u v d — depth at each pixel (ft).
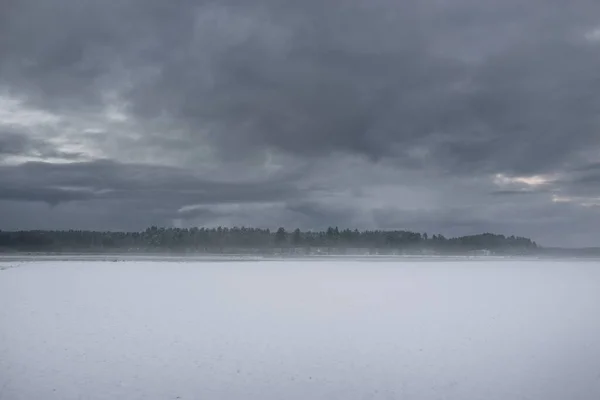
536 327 75.61
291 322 78.69
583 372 51.08
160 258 276.00
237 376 49.73
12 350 59.41
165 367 52.65
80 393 44.16
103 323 76.64
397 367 53.16
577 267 232.94
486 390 45.34
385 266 221.05
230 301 101.45
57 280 138.62
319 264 232.73
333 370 52.01
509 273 185.47
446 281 148.97
